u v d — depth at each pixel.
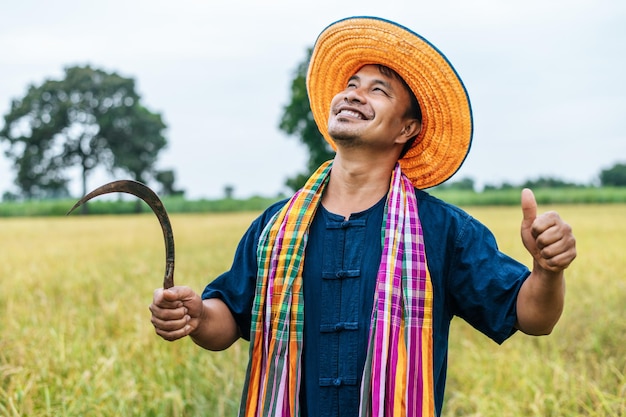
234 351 6.74
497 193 61.22
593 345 7.03
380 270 2.59
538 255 2.41
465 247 2.69
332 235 2.74
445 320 2.72
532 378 5.98
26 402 4.98
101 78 83.62
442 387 2.73
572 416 5.19
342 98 2.77
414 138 2.97
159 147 85.88
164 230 2.58
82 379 5.35
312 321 2.69
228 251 17.22
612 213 37.06
